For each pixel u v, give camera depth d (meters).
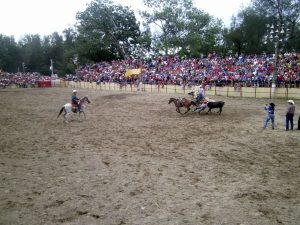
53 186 8.84
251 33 59.50
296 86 30.12
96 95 38.75
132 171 10.12
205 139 14.59
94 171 10.10
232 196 8.21
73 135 15.62
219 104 21.66
